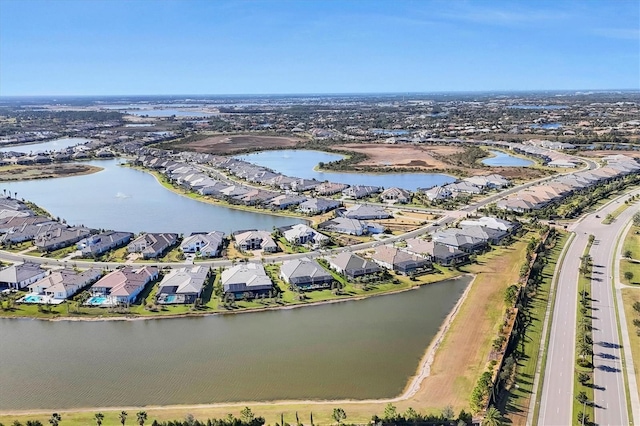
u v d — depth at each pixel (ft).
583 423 228.63
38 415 244.01
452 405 248.11
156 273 418.92
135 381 272.92
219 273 422.82
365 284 400.06
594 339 305.53
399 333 325.83
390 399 255.70
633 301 358.84
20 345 311.88
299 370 282.77
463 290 394.52
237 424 227.61
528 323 326.24
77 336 323.16
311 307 364.99
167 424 226.99
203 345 311.47
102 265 442.91
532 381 262.88
